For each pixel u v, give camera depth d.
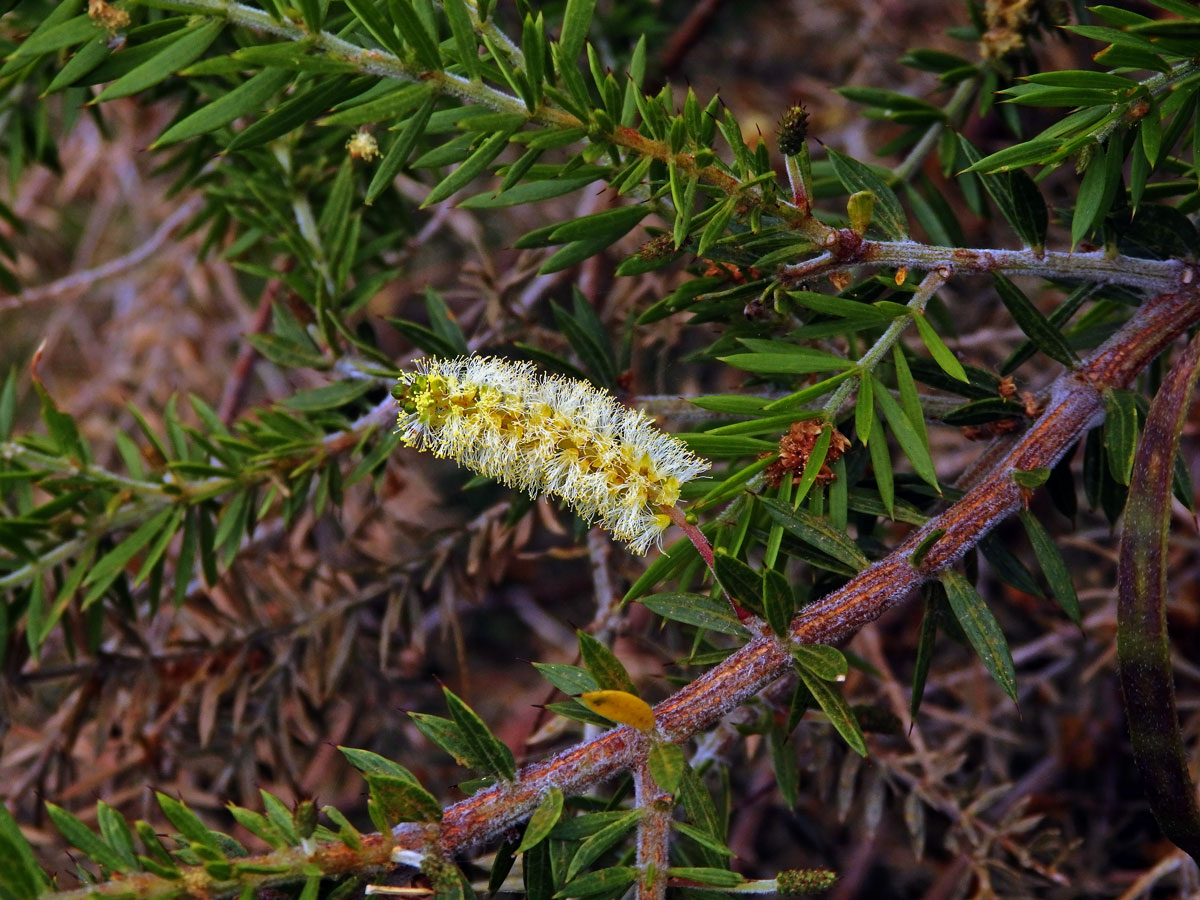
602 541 0.28
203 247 0.30
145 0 0.20
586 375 0.24
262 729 0.28
